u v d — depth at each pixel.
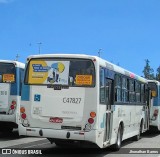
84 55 11.60
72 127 11.37
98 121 11.32
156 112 21.08
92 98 11.31
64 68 11.66
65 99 11.50
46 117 11.61
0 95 16.53
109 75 12.58
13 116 16.41
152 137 20.33
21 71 16.83
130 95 15.88
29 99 11.85
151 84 21.17
